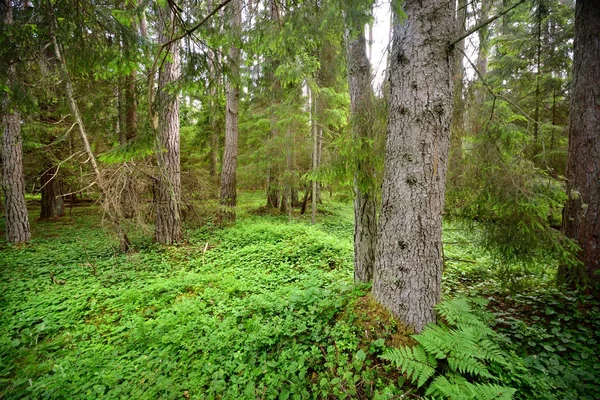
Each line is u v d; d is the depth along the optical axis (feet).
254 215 40.81
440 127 8.79
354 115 12.48
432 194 8.90
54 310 13.80
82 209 48.55
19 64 10.50
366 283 12.12
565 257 10.92
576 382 7.72
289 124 32.58
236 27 11.71
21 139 27.17
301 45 12.63
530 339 9.48
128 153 9.45
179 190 24.91
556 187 10.84
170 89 10.49
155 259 21.24
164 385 8.88
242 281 16.08
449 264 17.76
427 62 8.63
